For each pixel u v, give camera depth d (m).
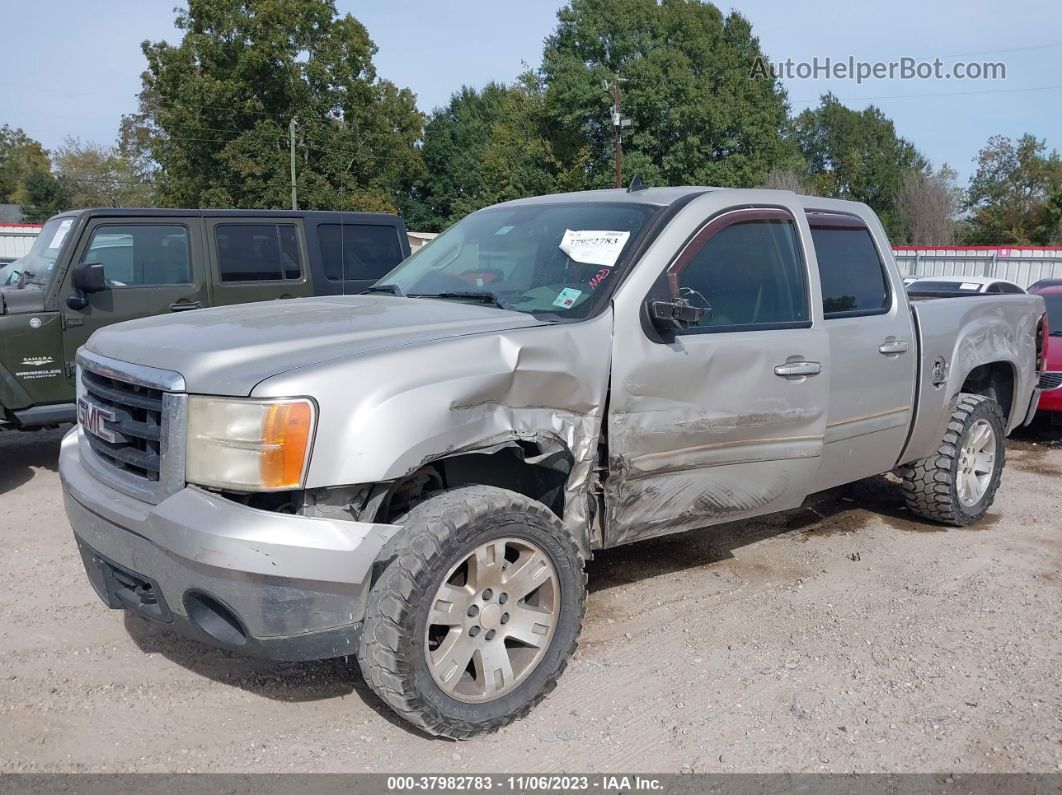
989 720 3.37
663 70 50.16
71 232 6.88
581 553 3.37
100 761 3.02
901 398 4.96
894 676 3.71
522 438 3.25
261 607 2.76
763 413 4.09
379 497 2.99
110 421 3.22
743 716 3.37
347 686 3.56
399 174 54.75
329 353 3.03
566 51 52.62
